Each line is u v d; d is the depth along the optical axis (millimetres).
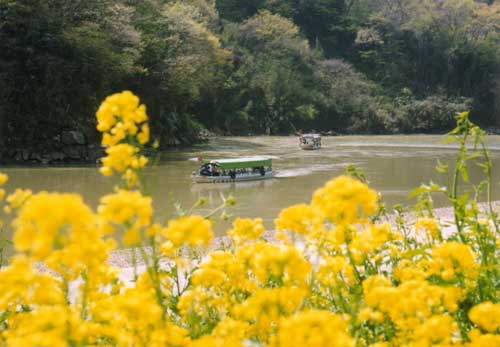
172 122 49719
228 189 22594
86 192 21672
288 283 2650
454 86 95500
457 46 94875
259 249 3002
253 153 42750
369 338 2686
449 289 2699
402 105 87562
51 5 35844
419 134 84125
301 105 78812
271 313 2213
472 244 3818
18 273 2125
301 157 39000
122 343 2141
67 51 35375
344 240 3225
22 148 34094
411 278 3004
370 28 100250
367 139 65812
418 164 34031
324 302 3182
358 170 4492
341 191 2246
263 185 23969
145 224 2047
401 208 5574
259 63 79812
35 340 1725
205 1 78312
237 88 73438
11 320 2914
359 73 94250
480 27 101812
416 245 4379
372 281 2604
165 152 42969
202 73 55094
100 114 2557
